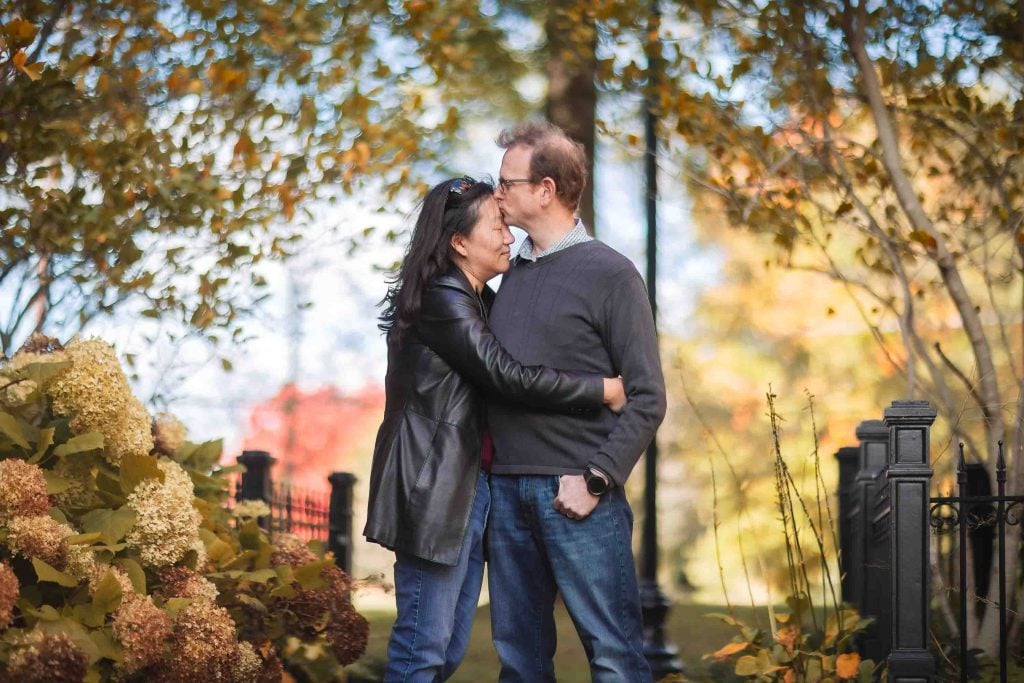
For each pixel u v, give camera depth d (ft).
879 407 47.03
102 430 13.23
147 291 22.26
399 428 10.93
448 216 11.24
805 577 16.85
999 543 14.07
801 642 16.34
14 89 18.57
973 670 16.15
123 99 22.29
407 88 28.50
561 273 11.10
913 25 20.62
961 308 18.35
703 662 20.70
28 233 20.02
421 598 10.85
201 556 14.23
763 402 52.34
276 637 15.96
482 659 21.25
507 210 11.34
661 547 49.75
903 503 13.71
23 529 11.65
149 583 13.58
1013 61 20.42
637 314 10.75
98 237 20.42
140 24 22.07
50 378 13.15
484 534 11.47
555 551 10.77
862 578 18.94
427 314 10.94
